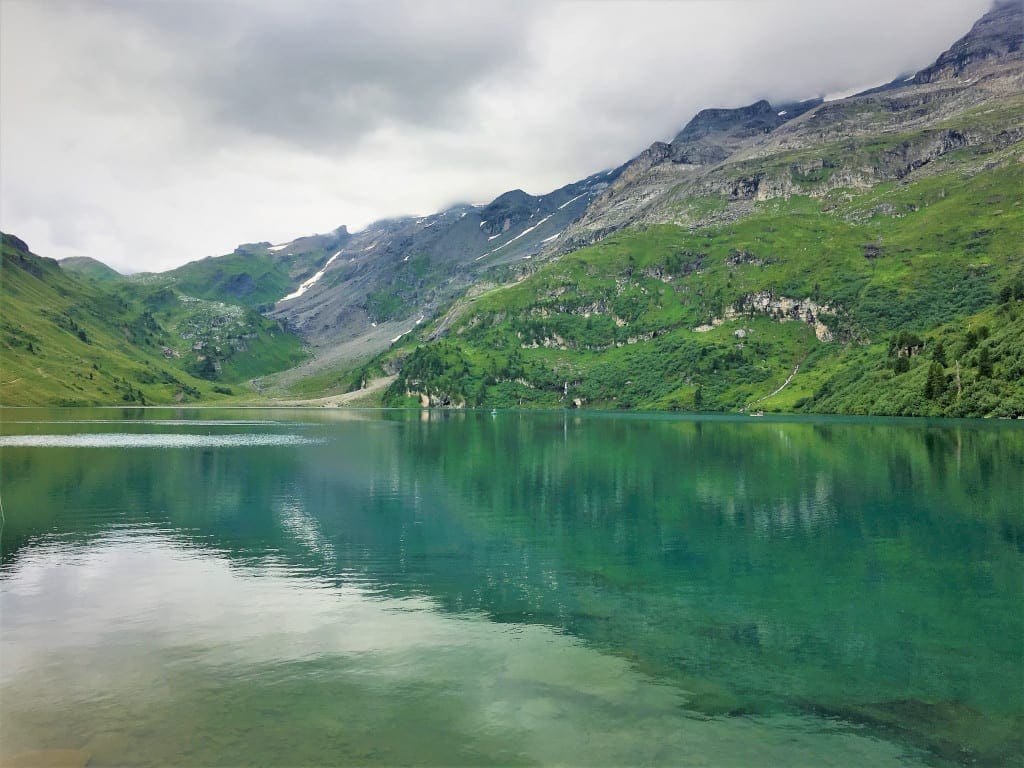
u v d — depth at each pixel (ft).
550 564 171.01
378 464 390.01
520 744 81.97
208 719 87.71
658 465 387.75
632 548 188.55
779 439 565.12
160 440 545.44
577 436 636.48
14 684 98.53
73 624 125.39
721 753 81.15
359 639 117.91
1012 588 152.87
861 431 633.20
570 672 104.22
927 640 120.47
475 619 129.18
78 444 494.59
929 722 90.22
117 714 89.04
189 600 140.15
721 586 152.56
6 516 230.48
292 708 90.99
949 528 215.72
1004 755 81.87
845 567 169.48
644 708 92.53
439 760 77.97
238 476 330.13
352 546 189.16
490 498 271.28
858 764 79.30
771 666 108.06
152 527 214.07
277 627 123.85
